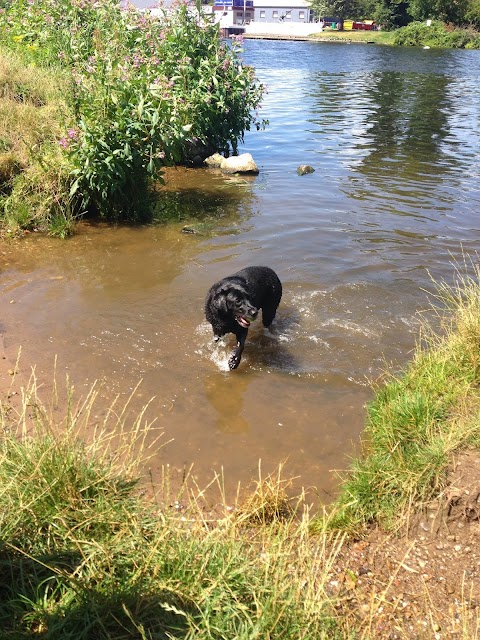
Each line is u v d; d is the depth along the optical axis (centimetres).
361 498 192
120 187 454
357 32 4131
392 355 288
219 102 630
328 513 189
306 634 133
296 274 372
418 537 180
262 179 603
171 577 142
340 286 357
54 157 460
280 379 268
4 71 599
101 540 150
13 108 524
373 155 695
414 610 155
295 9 4688
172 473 205
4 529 146
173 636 129
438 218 482
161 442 221
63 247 412
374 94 1218
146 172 485
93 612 133
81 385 251
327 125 871
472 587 162
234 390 258
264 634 129
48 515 156
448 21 3575
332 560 150
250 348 295
